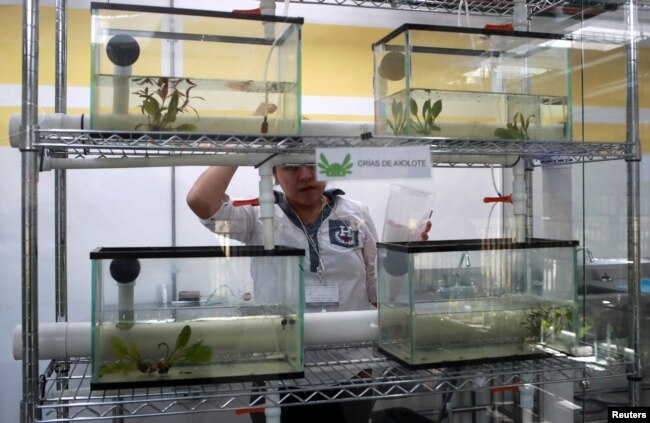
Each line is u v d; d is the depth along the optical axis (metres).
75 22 1.25
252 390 1.11
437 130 1.16
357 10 1.32
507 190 1.38
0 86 1.17
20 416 1.06
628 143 1.37
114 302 1.05
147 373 1.07
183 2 1.23
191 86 1.07
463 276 1.17
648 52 1.43
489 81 1.19
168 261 1.07
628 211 1.39
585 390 1.34
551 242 1.24
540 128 1.23
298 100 1.11
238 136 1.09
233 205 1.21
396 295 1.20
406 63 1.13
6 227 1.26
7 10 1.18
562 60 1.24
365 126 1.22
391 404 1.30
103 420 1.09
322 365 1.25
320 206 1.30
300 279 1.13
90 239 1.38
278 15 1.18
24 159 1.05
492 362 1.19
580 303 1.31
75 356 1.17
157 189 1.44
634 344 1.35
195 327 1.08
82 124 1.09
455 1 1.43
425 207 1.32
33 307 1.06
